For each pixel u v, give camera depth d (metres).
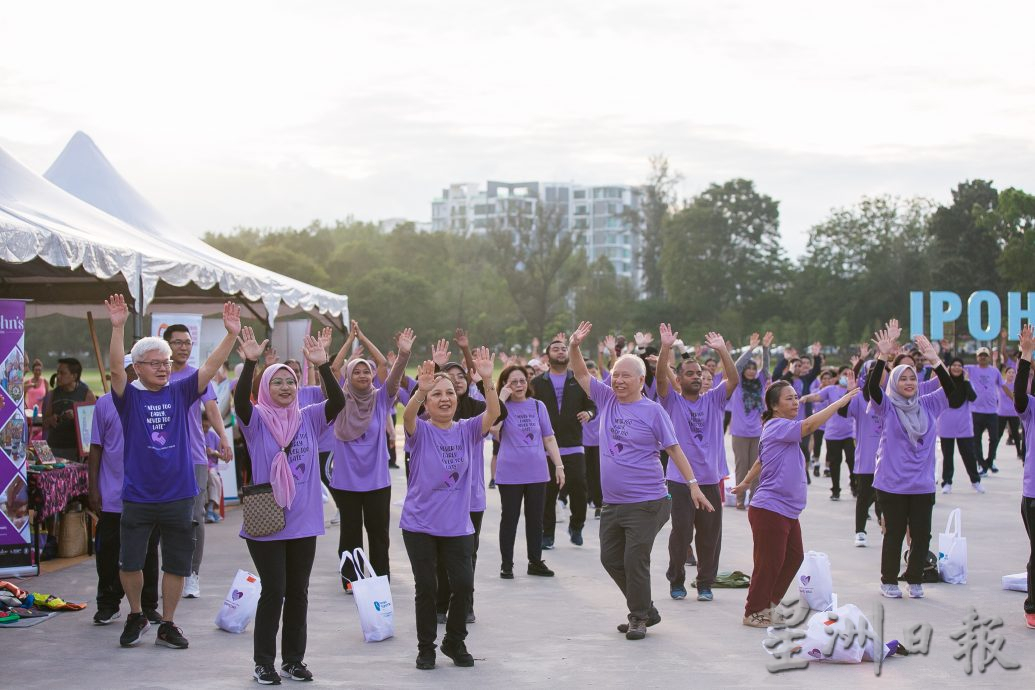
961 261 81.19
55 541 11.31
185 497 7.57
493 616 8.69
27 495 10.28
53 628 8.23
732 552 11.62
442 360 9.95
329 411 6.87
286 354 20.20
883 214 90.44
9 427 10.16
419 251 105.25
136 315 11.92
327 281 87.88
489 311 91.12
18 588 8.98
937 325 35.84
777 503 8.12
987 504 15.81
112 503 8.23
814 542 12.31
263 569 6.64
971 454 17.27
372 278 84.69
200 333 15.97
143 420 7.46
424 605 7.09
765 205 97.25
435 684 6.67
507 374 10.41
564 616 8.67
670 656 7.36
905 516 9.23
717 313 94.31
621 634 8.04
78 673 6.95
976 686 6.64
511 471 10.32
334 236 123.44
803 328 89.50
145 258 12.09
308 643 7.82
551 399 12.23
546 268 90.38
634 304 95.81
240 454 15.98
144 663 7.21
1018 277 74.12
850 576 10.24
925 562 9.22
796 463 8.17
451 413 7.17
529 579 10.31
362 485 9.16
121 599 8.69
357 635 8.07
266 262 86.44
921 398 9.43
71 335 72.38
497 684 6.68
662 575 10.38
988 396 20.03
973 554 11.49
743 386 14.92
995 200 83.81
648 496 7.89
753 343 14.80
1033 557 8.17
